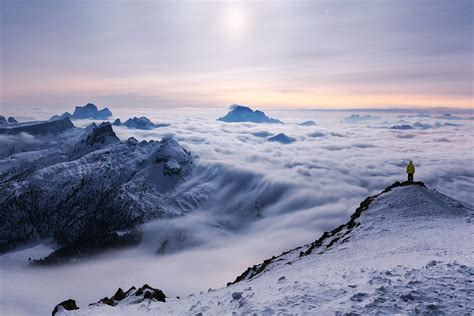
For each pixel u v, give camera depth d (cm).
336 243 4016
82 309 2652
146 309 2311
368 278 1698
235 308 1650
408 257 2491
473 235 3019
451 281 1518
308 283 1834
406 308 1271
